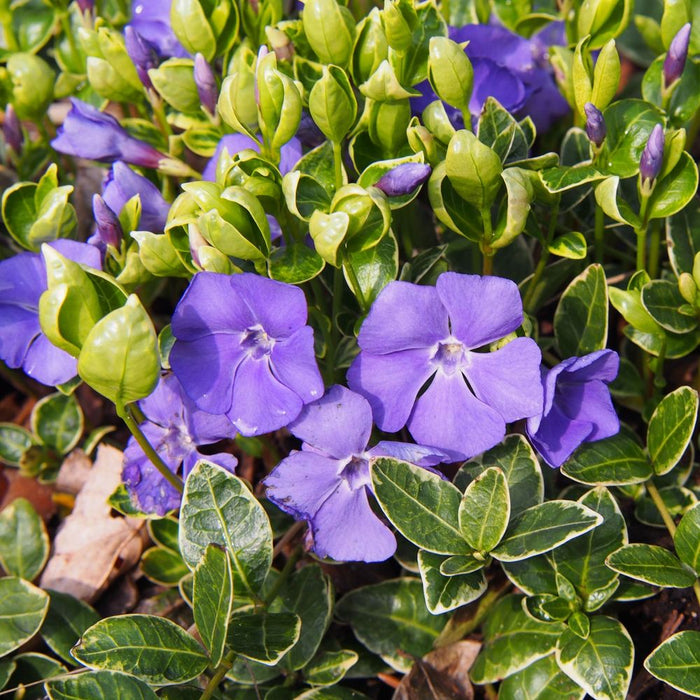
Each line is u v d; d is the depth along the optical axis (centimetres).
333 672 24
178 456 24
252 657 22
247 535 23
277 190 23
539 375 22
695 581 23
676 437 24
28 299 25
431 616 25
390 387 22
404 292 22
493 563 25
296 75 25
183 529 23
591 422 23
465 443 22
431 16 25
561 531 22
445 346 22
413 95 23
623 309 24
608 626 23
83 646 22
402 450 22
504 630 24
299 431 22
